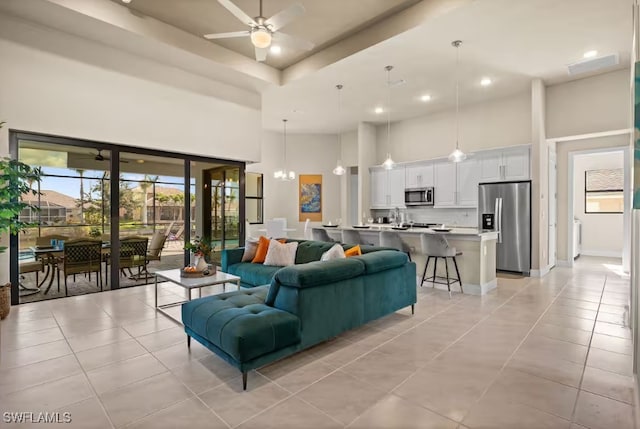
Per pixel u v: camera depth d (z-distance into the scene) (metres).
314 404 1.97
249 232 8.13
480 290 4.48
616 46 4.27
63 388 2.14
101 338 2.95
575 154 6.45
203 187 5.96
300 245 4.60
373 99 6.32
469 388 2.14
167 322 3.35
